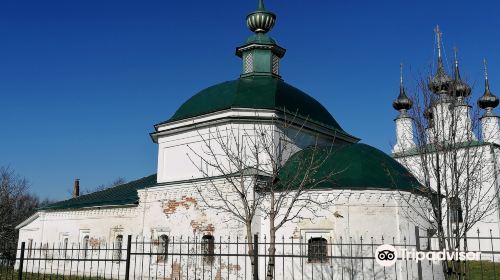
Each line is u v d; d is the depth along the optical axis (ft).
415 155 63.26
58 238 96.32
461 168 50.37
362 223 58.59
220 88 77.05
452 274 48.39
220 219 64.90
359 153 64.69
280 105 72.02
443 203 56.65
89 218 90.94
